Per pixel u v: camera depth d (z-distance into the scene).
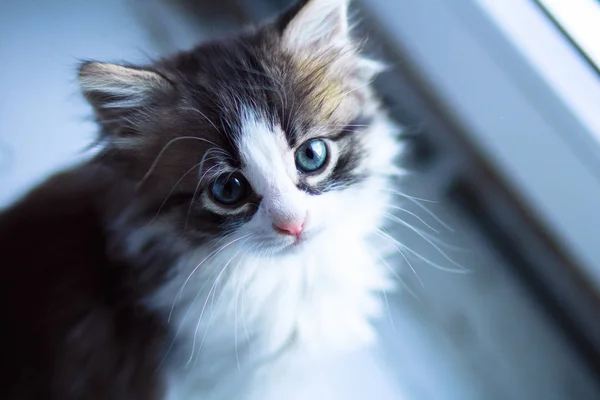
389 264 0.38
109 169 0.34
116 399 0.35
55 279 0.34
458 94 0.37
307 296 0.35
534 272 0.38
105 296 0.34
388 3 0.38
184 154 0.32
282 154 0.32
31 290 0.34
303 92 0.32
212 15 0.44
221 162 0.32
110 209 0.34
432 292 0.39
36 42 0.42
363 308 0.37
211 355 0.35
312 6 0.33
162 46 0.43
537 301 0.38
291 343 0.36
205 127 0.32
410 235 0.40
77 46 0.42
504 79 0.36
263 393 0.37
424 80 0.38
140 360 0.34
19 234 0.34
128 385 0.35
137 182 0.33
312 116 0.32
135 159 0.33
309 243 0.33
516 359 0.37
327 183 0.32
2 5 0.42
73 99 0.36
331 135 0.32
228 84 0.32
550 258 0.36
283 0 0.43
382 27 0.38
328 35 0.33
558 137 0.35
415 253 0.38
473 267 0.39
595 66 0.35
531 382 0.37
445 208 0.40
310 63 0.33
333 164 0.32
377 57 0.38
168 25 0.43
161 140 0.32
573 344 0.37
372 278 0.36
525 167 0.36
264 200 0.32
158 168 0.32
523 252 0.38
